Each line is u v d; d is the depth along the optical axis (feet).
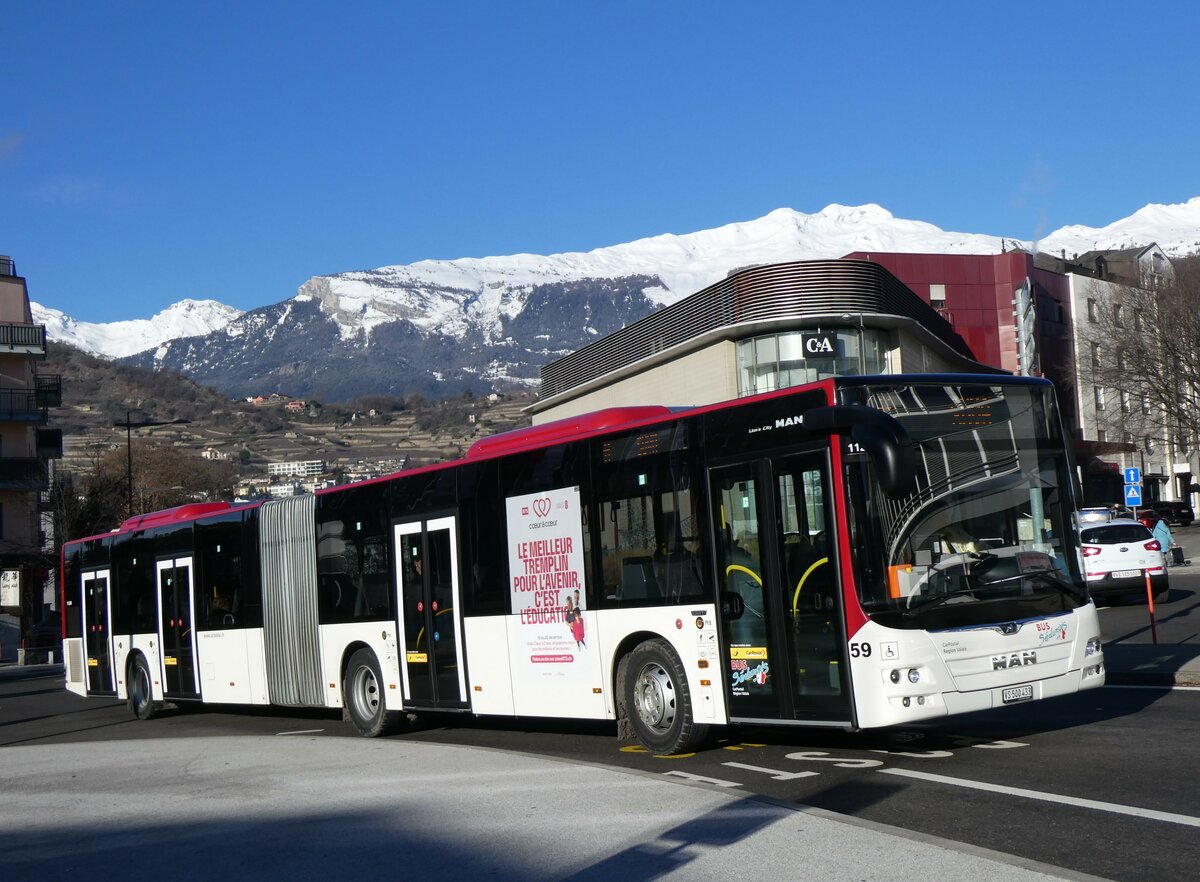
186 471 328.08
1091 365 218.38
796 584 34.88
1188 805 27.45
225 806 33.53
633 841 25.63
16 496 207.62
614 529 40.98
